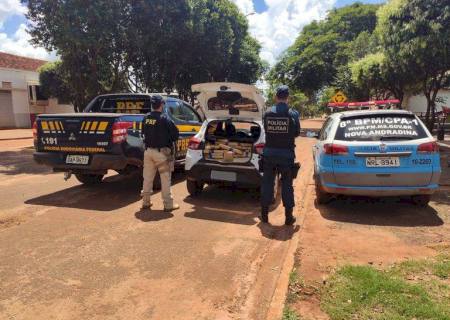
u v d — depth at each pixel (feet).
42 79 105.91
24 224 18.74
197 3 65.41
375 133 20.02
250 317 10.80
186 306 11.33
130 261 14.39
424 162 19.29
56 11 46.09
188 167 23.24
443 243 16.12
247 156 22.98
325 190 20.65
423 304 11.00
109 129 22.47
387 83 56.54
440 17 30.37
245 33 102.58
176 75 85.20
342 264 14.03
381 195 19.84
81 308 11.17
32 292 12.04
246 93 23.03
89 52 52.54
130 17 53.83
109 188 27.14
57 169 24.27
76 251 15.30
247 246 16.08
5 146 57.62
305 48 110.42
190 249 15.65
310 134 26.55
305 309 11.10
